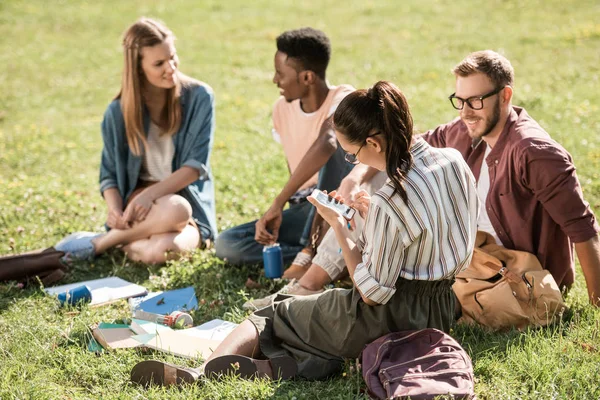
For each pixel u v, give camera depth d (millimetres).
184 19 19391
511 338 4184
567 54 14008
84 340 4359
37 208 7227
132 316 4836
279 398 3582
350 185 4738
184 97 6168
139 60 5883
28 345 4301
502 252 4629
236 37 17609
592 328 4176
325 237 4930
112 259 5895
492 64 4531
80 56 16453
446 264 3648
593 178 7445
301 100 5777
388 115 3473
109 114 6102
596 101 10945
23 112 12516
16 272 5398
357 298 3764
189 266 5695
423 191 3518
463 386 3365
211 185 6395
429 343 3629
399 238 3527
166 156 6238
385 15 18641
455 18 17719
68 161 9492
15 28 18828
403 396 3293
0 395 3725
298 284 4918
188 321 4688
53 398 3744
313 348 3928
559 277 4750
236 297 5125
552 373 3717
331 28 17797
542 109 10438
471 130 4676
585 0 17953
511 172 4594
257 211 7035
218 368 3773
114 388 3861
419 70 13828
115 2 21266
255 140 10102
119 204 6117
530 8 17812
